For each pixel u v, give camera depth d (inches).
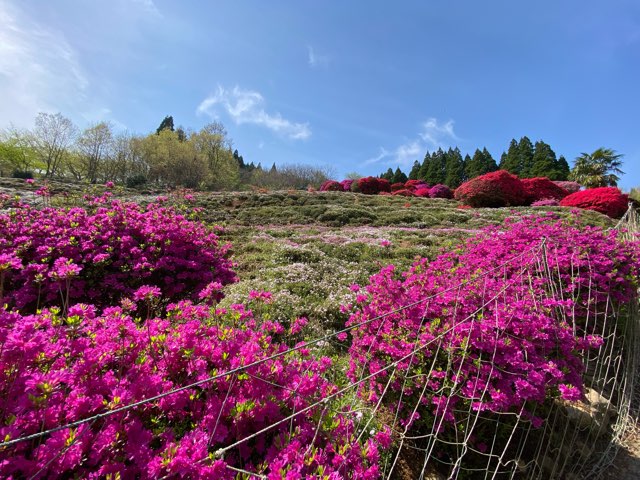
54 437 50.6
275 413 66.7
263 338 85.4
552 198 758.5
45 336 66.7
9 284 159.5
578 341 105.2
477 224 497.7
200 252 205.8
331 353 141.6
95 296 164.1
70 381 63.0
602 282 137.3
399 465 89.2
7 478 46.2
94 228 184.2
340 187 1289.4
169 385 66.0
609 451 103.9
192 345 73.9
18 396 57.7
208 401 66.2
